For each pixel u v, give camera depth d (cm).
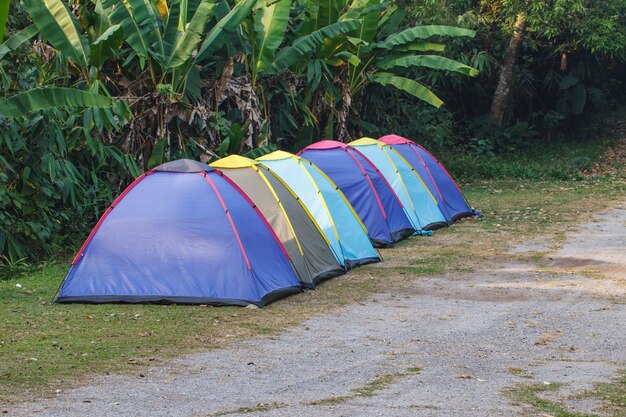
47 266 1267
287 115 1956
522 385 695
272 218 1148
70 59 1470
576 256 1356
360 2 1978
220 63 1734
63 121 1394
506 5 2550
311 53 2002
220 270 1031
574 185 2300
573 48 2780
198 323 927
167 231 1048
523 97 3033
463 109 2948
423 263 1321
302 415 608
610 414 616
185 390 679
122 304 1020
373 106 2403
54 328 896
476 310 1012
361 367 759
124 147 1547
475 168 2517
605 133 3058
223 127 1669
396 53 2205
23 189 1318
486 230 1636
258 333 891
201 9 1512
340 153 1554
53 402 642
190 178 1083
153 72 1564
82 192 1436
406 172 1658
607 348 831
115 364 758
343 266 1253
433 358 793
